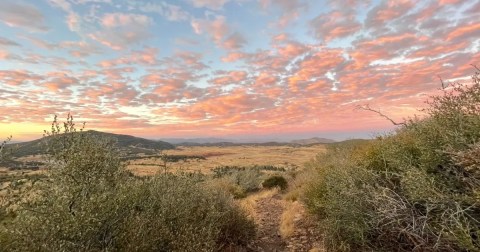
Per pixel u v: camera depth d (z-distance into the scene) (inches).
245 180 813.9
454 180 154.6
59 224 148.6
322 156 549.3
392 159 196.1
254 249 278.1
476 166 133.7
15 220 150.4
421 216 154.5
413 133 208.4
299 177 676.1
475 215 142.7
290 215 358.6
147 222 193.9
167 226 203.9
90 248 159.3
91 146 199.6
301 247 265.9
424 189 149.1
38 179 177.0
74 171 180.5
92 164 191.2
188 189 269.9
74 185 174.9
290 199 502.3
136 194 213.9
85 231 154.3
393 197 176.6
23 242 141.2
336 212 224.4
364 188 199.0
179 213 221.5
